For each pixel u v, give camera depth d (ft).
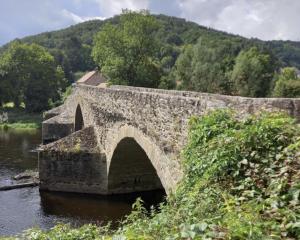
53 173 82.69
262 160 27.30
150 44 181.27
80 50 454.81
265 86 205.46
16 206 74.84
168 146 43.50
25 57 249.75
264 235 18.72
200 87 211.61
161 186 82.99
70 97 146.10
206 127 33.01
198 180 30.19
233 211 22.54
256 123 29.86
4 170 101.86
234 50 288.71
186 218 24.32
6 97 247.91
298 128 28.50
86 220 67.87
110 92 72.02
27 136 167.84
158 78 189.78
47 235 30.60
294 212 21.20
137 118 54.85
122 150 71.97
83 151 81.00
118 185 80.64
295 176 24.50
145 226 25.46
